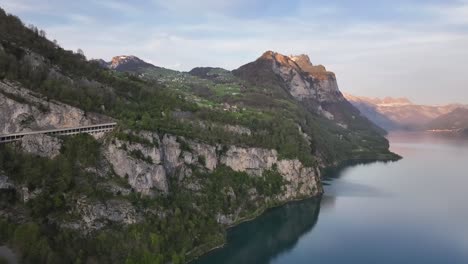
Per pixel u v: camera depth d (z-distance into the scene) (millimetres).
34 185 187500
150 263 184625
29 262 158500
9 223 171750
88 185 198000
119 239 189875
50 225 181000
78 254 173875
